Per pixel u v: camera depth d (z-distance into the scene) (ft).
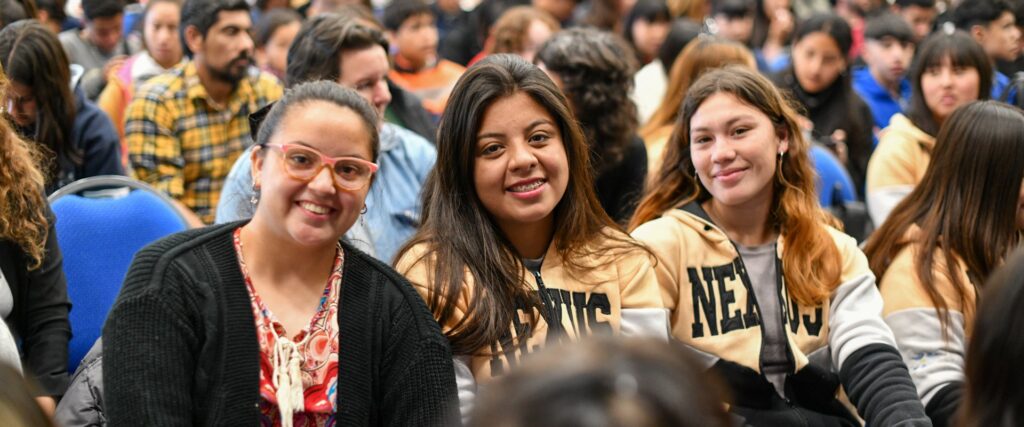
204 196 13.28
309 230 6.55
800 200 8.86
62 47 11.03
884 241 9.57
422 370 6.81
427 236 7.92
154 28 15.61
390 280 6.98
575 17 25.61
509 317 7.62
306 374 6.53
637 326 8.05
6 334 7.62
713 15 24.22
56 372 8.58
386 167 10.43
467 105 7.72
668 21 21.30
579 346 3.13
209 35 13.04
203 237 6.67
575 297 7.95
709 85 8.78
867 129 16.87
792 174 8.96
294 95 6.79
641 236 8.76
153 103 12.99
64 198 9.65
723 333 8.63
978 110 9.27
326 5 21.66
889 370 8.26
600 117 11.95
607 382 2.98
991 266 9.14
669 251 8.68
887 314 9.30
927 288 9.11
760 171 8.62
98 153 11.71
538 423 2.96
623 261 8.14
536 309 7.77
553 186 7.82
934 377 8.95
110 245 9.63
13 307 8.61
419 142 10.77
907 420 7.81
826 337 8.82
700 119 8.72
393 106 13.19
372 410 6.73
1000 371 5.11
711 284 8.72
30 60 10.73
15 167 8.41
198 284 6.47
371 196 10.17
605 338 3.18
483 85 7.71
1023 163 9.11
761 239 9.00
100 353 7.57
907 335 9.16
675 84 13.64
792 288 8.73
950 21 19.75
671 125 13.61
